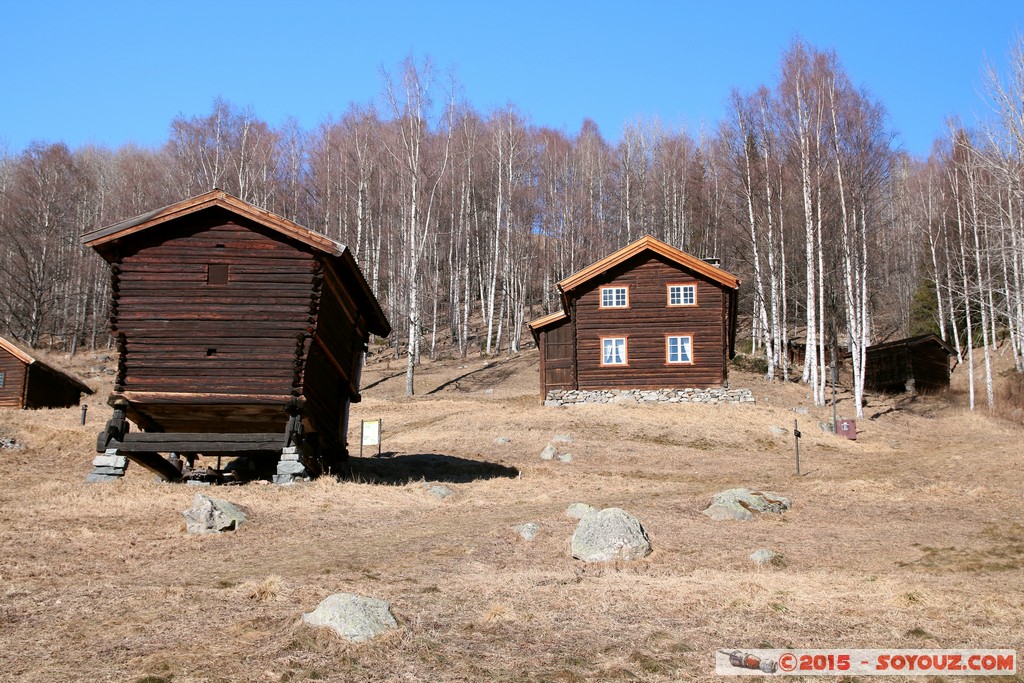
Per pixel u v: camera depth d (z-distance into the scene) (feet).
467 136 246.47
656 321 130.62
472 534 54.24
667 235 235.61
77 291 253.44
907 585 40.52
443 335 248.73
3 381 137.80
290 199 239.91
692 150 266.98
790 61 156.97
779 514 62.18
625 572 43.86
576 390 130.62
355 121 254.68
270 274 73.26
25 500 63.72
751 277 196.85
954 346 221.25
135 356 71.77
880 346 181.98
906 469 87.40
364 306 89.66
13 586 40.22
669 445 104.94
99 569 44.50
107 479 71.00
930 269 228.22
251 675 27.96
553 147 280.31
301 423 72.74
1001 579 42.09
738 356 196.13
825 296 204.95
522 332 250.16
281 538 53.11
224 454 80.53
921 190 245.24
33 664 29.19
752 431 112.27
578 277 130.21
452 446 103.91
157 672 28.09
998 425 138.10
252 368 71.97
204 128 232.32
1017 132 116.16
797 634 33.17
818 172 151.02
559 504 67.87
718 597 38.24
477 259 266.98
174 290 72.69
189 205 72.49
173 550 49.29
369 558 47.29
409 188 226.38
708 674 28.81
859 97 155.63
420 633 32.58
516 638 32.35
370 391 174.19
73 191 253.85
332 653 30.30
